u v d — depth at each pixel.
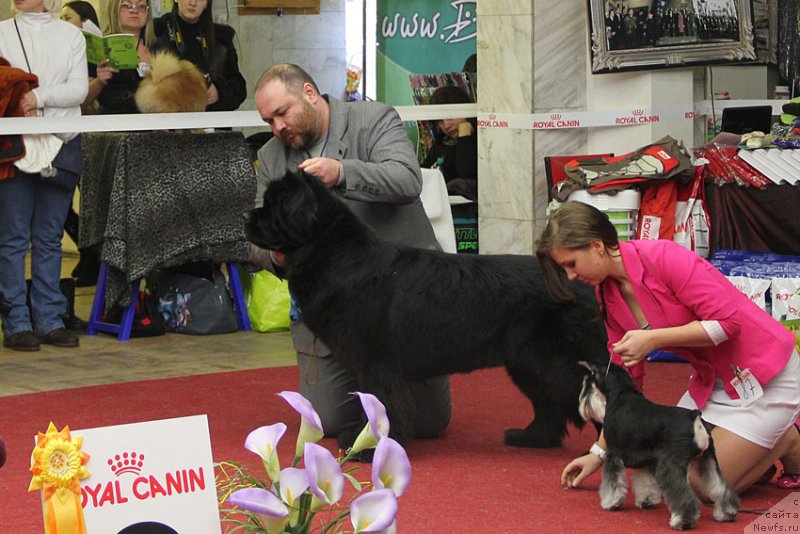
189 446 2.49
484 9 8.57
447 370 4.92
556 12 8.35
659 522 4.11
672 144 7.48
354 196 4.99
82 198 8.57
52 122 7.56
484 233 8.80
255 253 5.24
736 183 7.21
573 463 4.52
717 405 4.36
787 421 4.25
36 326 7.93
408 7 9.38
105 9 8.05
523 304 4.83
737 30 8.31
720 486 4.04
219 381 6.71
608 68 8.23
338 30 10.02
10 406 6.09
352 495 4.34
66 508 2.38
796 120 7.77
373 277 4.82
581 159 7.78
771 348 4.20
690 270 4.12
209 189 8.14
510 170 8.55
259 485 2.60
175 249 8.05
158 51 8.22
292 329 5.44
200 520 2.47
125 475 2.43
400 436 4.92
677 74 8.38
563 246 4.18
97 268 10.05
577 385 4.75
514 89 8.45
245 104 9.23
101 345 7.91
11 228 7.68
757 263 6.94
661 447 4.00
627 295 4.29
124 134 8.13
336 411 5.38
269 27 9.42
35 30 7.59
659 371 6.89
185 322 8.30
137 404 6.13
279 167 5.29
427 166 9.16
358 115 5.22
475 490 4.55
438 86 9.15
